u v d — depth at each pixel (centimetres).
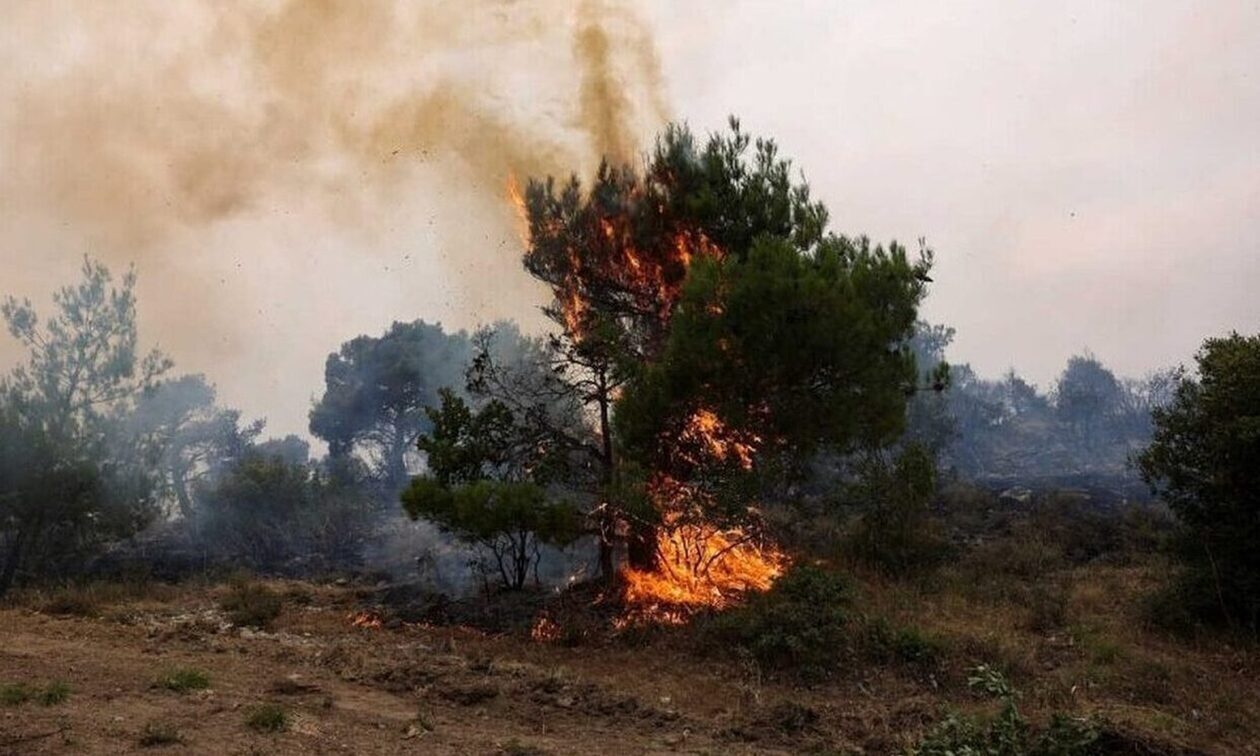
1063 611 1304
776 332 1184
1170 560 1512
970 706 898
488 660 1048
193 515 2841
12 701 773
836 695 952
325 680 945
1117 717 835
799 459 1315
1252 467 1241
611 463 1419
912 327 1397
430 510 1329
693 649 1127
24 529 1911
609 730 820
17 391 1969
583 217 1535
